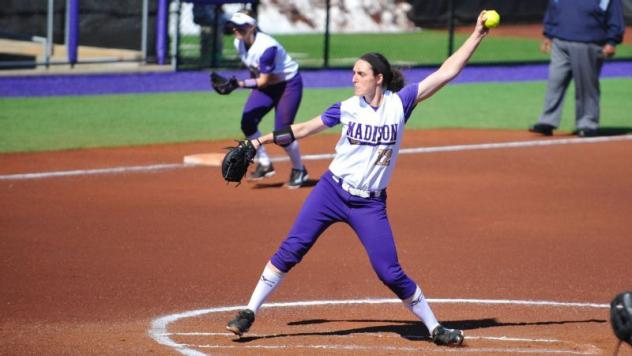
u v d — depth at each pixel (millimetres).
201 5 92000
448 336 26734
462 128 69688
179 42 94500
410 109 26672
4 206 44375
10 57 92875
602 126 71438
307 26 127500
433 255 37906
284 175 52844
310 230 27094
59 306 30547
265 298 27500
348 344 26906
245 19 47719
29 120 68188
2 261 35594
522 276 35344
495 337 28016
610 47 64625
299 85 49125
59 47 91625
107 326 28531
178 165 54812
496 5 124875
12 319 29047
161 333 27812
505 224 43250
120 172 52625
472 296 32750
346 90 85500
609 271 36312
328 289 33250
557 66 66062
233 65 95438
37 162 54719
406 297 26906
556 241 40594
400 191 49406
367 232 26719
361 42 116500
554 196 49188
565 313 30938
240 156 26875
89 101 77062
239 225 42000
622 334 22125
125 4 92125
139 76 89750
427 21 124688
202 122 69688
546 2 127438
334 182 26828
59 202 45469
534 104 82000
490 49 117000
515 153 60562
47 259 36062
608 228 43062
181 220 42625
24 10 89125
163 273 34625
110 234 39969
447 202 47219
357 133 26156
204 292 32500
